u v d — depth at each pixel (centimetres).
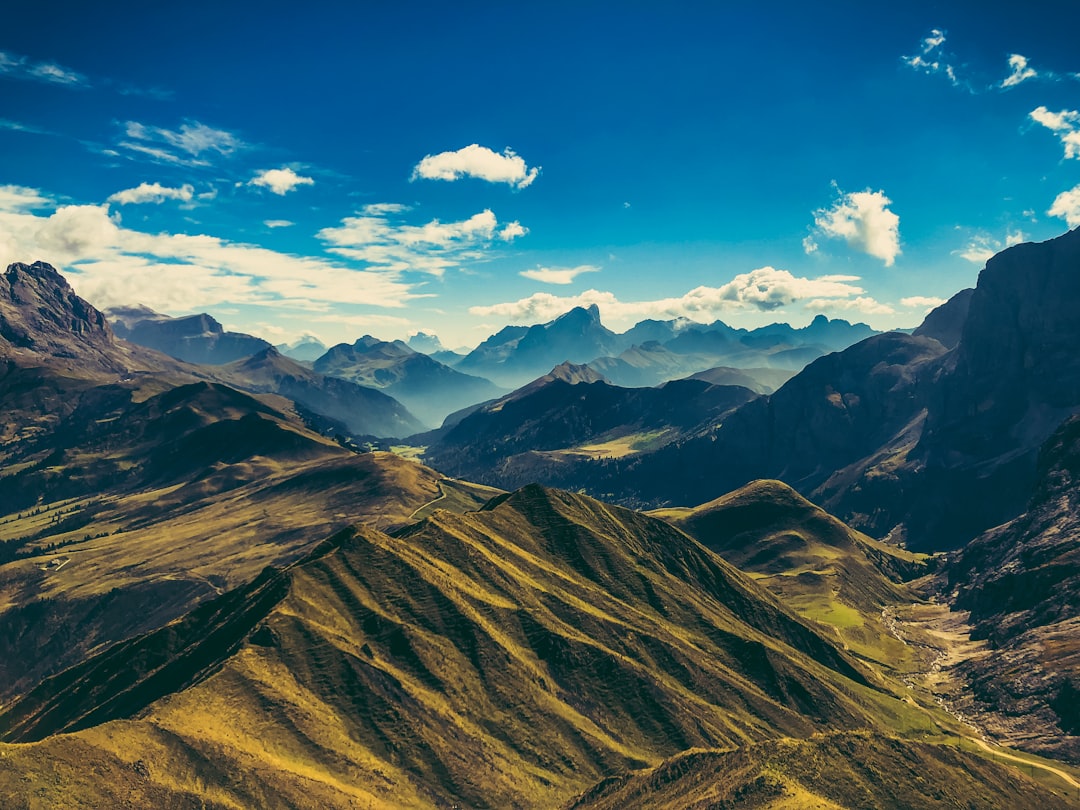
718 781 19600
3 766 18325
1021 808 19812
